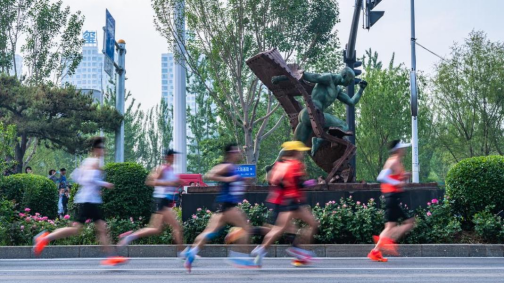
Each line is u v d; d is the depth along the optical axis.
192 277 7.14
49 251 10.66
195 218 11.54
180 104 26.11
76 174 8.61
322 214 11.16
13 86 29.17
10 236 11.38
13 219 12.69
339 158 12.97
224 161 7.98
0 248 10.65
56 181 20.39
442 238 11.10
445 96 31.27
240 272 7.66
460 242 11.08
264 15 26.64
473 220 11.39
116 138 27.69
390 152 9.08
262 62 12.41
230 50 27.39
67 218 12.09
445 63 30.86
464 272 7.74
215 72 28.62
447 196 12.24
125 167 13.27
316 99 12.64
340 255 10.49
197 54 27.92
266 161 41.66
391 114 34.16
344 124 13.12
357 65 15.67
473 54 30.28
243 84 30.72
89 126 28.91
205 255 10.56
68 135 29.09
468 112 30.84
